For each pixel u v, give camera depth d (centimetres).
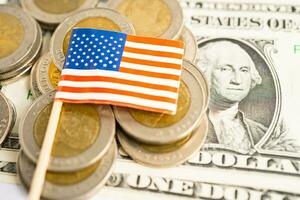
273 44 19
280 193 16
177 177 17
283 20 19
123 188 17
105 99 16
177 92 16
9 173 17
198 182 17
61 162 16
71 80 16
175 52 17
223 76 18
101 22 18
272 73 18
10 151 17
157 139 16
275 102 18
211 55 19
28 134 16
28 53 18
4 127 17
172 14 18
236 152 17
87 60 17
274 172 17
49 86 18
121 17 18
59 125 16
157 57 17
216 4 20
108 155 16
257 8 20
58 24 19
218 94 18
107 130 16
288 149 17
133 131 16
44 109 17
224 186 16
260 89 18
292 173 17
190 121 16
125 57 17
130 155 17
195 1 20
